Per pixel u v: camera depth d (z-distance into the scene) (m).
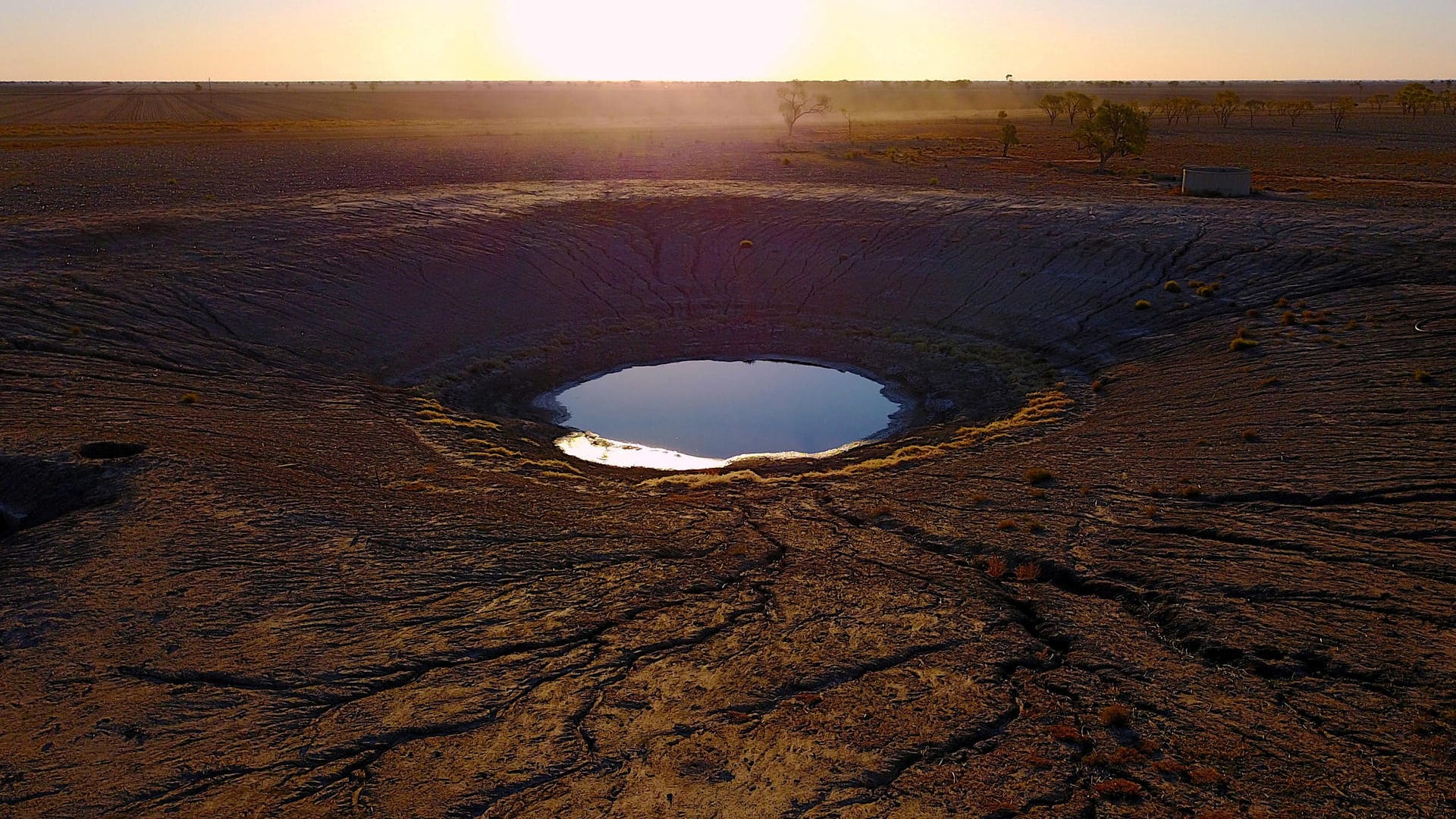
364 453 26.27
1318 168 80.38
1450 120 147.25
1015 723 12.68
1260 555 17.97
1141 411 29.66
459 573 17.61
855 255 49.25
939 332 41.84
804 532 20.83
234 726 12.44
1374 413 25.44
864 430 32.81
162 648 14.36
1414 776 11.26
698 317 45.12
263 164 78.56
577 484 26.03
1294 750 11.91
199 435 25.08
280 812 10.77
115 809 10.76
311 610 15.73
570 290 45.97
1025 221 50.81
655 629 15.52
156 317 34.91
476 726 12.61
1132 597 16.88
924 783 11.28
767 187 62.62
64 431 23.39
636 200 57.16
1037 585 17.75
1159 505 21.41
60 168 71.50
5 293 33.84
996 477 24.58
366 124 140.38
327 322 38.00
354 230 47.25
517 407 35.25
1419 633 14.52
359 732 12.38
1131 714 12.84
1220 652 14.55
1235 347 33.09
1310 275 39.53
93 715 12.61
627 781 11.39
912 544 20.06
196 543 17.89
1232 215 50.00
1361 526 18.83
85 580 16.31
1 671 13.67
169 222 44.97
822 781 11.33
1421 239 42.47
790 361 41.03
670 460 29.88
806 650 14.81
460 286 43.81
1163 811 10.70
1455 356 28.53
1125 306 40.03
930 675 14.02
